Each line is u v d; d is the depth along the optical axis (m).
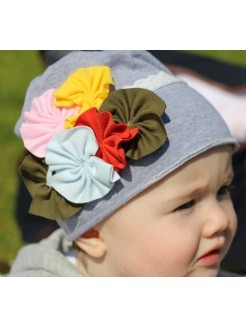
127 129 0.46
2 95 1.29
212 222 0.48
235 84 0.68
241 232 0.65
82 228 0.49
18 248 0.83
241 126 0.67
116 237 0.48
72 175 0.47
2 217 0.89
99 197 0.47
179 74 0.69
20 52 1.53
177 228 0.47
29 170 0.50
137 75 0.50
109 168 0.45
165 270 0.48
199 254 0.48
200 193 0.48
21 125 0.51
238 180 0.66
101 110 0.47
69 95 0.49
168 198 0.47
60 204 0.48
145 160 0.46
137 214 0.47
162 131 0.45
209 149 0.47
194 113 0.48
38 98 0.50
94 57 0.51
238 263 0.65
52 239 0.56
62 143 0.47
